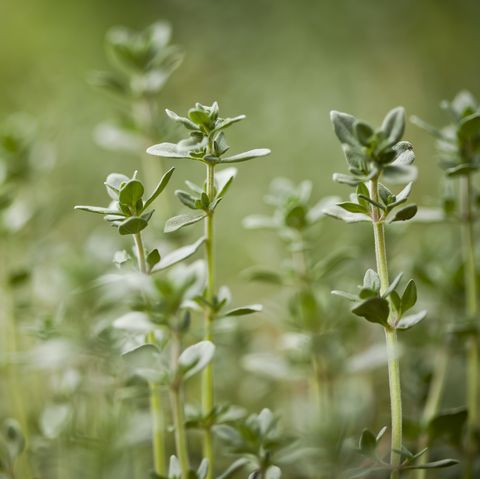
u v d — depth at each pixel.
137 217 0.32
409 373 0.39
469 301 0.37
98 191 0.65
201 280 0.32
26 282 0.39
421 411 0.39
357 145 0.33
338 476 0.36
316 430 0.36
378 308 0.33
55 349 0.37
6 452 0.36
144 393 0.36
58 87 0.72
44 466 0.39
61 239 0.55
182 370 0.33
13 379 0.39
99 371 0.38
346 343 0.40
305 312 0.38
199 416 0.34
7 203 0.39
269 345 0.45
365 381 0.41
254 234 0.63
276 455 0.35
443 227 0.43
